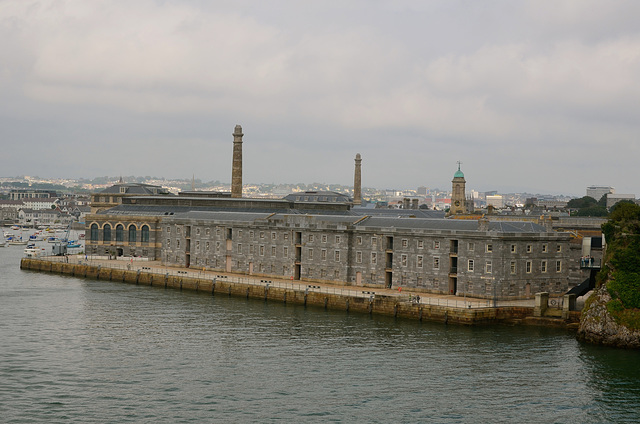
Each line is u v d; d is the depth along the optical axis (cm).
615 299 14512
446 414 10831
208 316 17162
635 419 10762
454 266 17938
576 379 12362
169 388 11800
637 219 15425
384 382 12150
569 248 18175
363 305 17538
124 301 19250
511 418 10738
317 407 11031
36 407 10875
